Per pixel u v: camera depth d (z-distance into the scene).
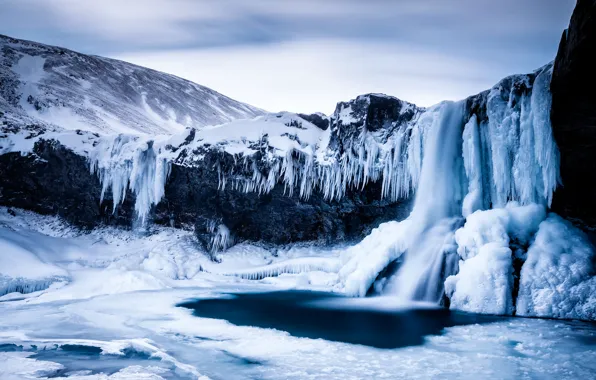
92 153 19.20
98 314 11.02
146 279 14.90
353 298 13.56
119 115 46.75
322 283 15.79
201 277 16.72
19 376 6.95
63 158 19.22
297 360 7.65
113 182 18.89
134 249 18.25
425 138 15.43
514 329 9.48
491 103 13.32
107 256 17.64
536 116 11.88
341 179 17.39
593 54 8.54
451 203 14.57
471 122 13.89
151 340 8.79
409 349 8.20
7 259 14.08
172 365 7.50
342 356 7.84
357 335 9.21
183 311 11.51
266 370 7.17
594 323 9.97
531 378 6.71
